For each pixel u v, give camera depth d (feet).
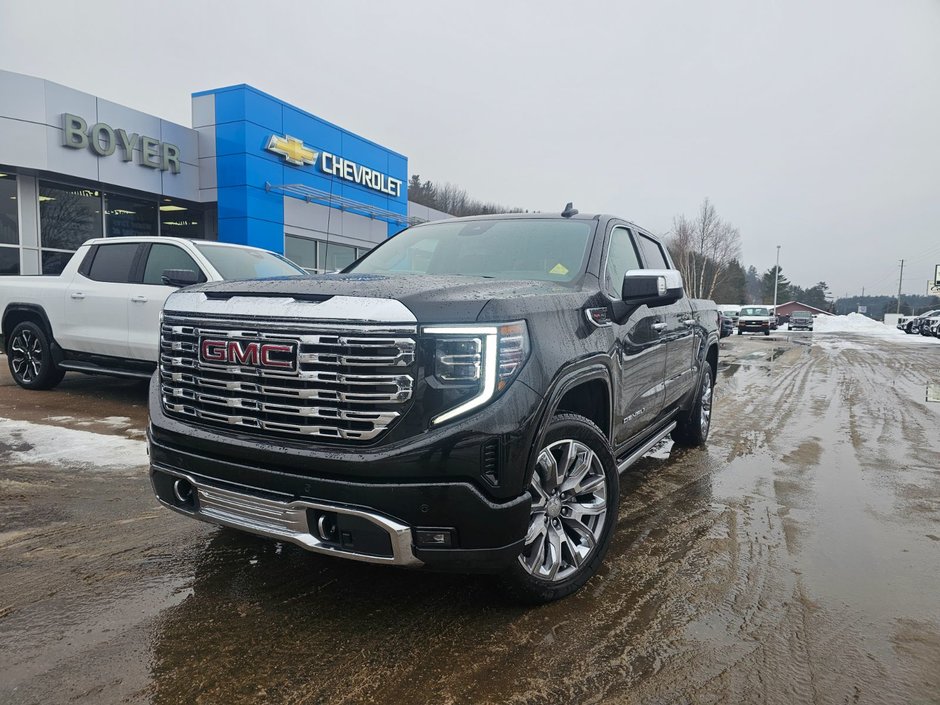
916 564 11.00
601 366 9.90
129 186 50.88
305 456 7.74
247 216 57.11
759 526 12.75
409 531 7.49
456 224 13.82
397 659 7.80
